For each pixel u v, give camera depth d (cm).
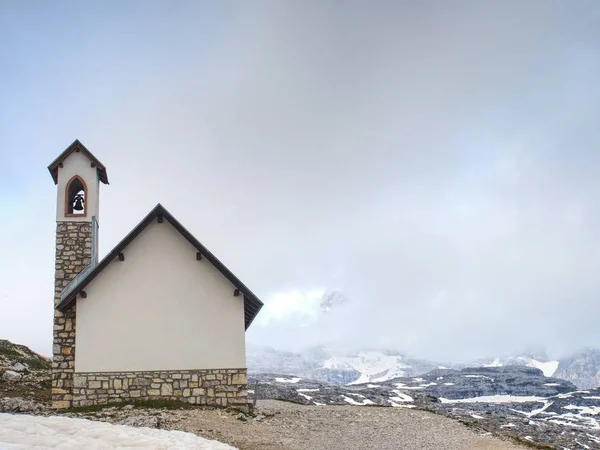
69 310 3142
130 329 3102
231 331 3150
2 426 1998
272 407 3606
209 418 2788
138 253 3188
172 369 3083
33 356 5388
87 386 3036
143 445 1908
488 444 2667
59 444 1742
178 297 3158
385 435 2783
